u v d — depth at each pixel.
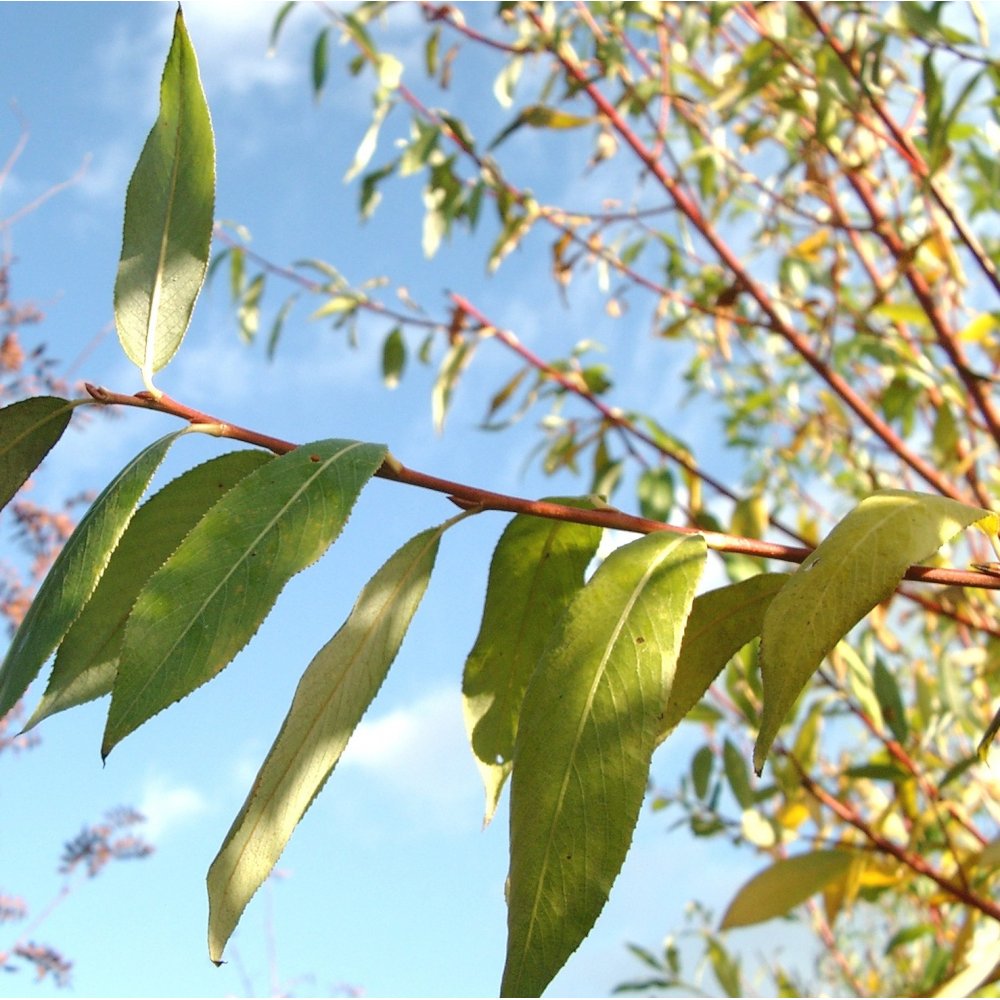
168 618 0.26
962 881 0.63
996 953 0.51
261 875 0.27
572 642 0.28
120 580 0.31
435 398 0.95
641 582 0.28
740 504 0.83
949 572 0.30
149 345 0.31
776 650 0.27
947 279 0.90
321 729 0.29
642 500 0.87
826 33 0.72
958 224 0.68
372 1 0.90
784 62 0.75
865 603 0.27
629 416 0.98
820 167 0.88
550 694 0.27
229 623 0.26
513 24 0.94
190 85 0.32
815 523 1.00
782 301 0.93
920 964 0.99
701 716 0.83
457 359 0.95
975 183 0.90
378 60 0.88
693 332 1.11
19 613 0.93
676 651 0.27
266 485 0.28
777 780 0.73
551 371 0.97
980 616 0.83
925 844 0.68
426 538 0.31
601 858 0.26
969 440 0.94
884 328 0.90
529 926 0.25
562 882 0.26
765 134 0.90
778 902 0.66
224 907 0.27
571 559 0.35
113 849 0.94
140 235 0.32
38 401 0.31
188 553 0.27
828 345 0.86
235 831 0.27
